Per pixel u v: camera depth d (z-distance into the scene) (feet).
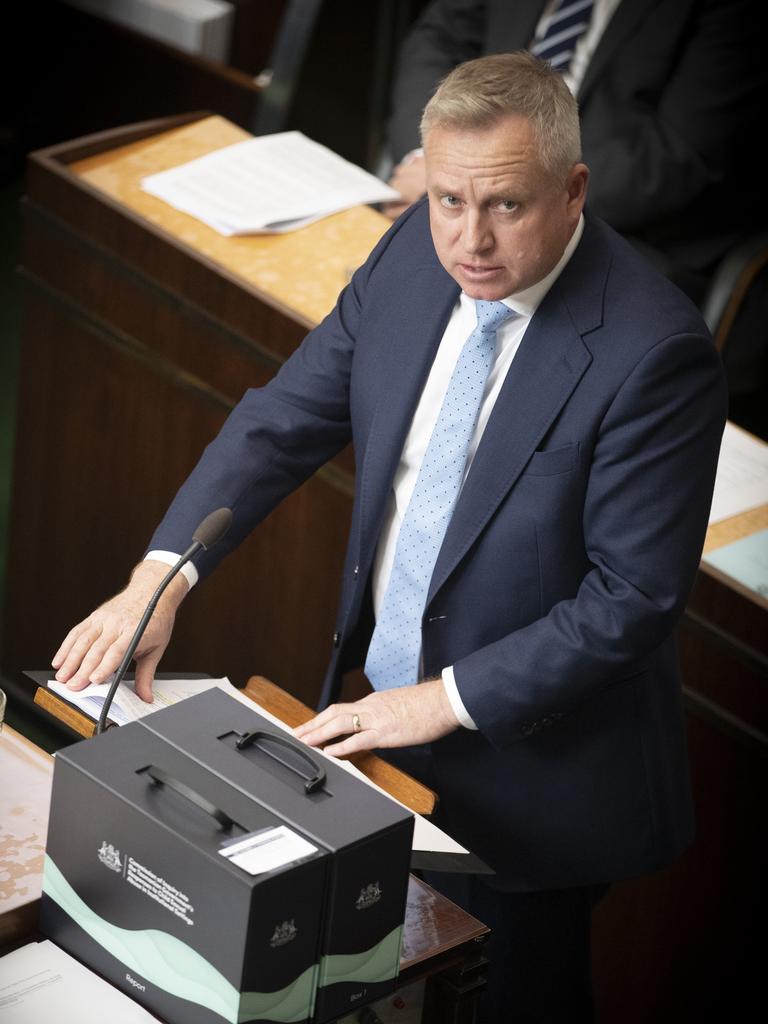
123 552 46.14
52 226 43.91
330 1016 20.02
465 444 27.76
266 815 19.49
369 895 19.65
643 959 38.14
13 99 76.84
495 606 28.07
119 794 19.51
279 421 30.27
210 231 42.98
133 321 43.27
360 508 29.30
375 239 44.47
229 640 44.01
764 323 52.39
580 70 53.11
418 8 70.44
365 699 27.27
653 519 26.40
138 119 73.26
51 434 46.57
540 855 29.53
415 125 53.98
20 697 48.19
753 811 36.17
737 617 34.88
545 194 24.61
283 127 63.98
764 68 52.03
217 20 72.28
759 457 39.96
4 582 50.65
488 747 29.12
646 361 26.08
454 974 22.59
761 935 37.68
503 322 27.30
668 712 29.99
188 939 19.11
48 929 21.26
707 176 52.26
